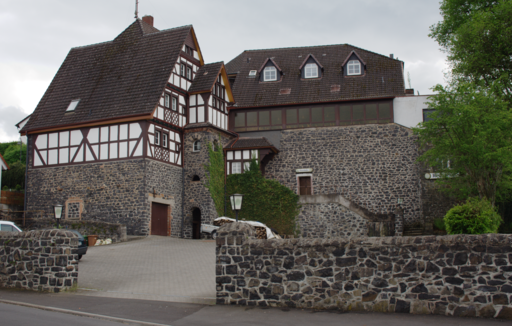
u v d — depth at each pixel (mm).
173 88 27344
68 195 26844
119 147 25844
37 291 12078
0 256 12805
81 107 27609
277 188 27375
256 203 27656
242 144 28953
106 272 14797
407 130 28141
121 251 19734
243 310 10023
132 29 30797
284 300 10195
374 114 28719
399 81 29250
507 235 9086
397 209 25797
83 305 10484
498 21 23797
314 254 10117
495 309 8953
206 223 26906
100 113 26531
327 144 29016
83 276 14070
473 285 9117
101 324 8781
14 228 17750
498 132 19078
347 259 9891
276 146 29594
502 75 22047
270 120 29906
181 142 28094
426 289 9367
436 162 21594
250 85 31453
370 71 30359
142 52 28891
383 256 9688
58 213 20969
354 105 29031
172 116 27188
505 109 20109
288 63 32625
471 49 24328
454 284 9227
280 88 30766
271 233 23703
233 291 10555
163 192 26156
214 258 17578
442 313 9219
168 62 27312
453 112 19938
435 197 26672
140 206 24844
